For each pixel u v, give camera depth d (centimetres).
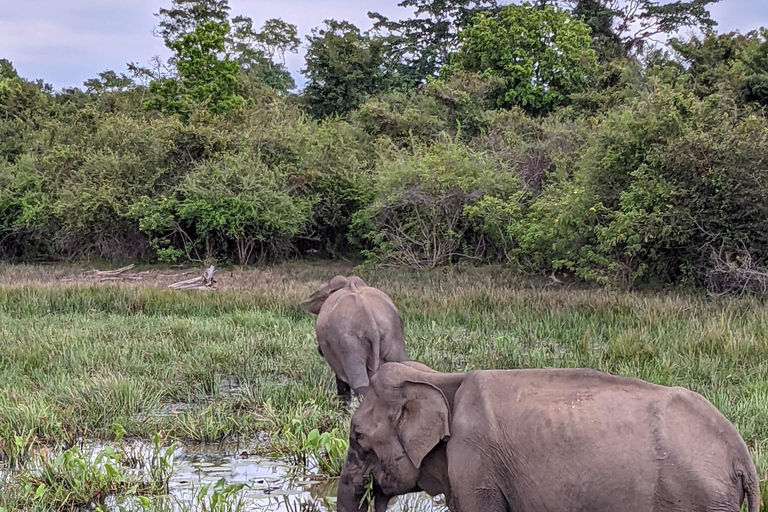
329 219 2611
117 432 761
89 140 2825
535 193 2244
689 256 1662
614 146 1747
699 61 2941
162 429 845
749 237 1596
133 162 2558
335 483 707
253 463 762
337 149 2656
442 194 2128
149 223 2411
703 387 917
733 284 1594
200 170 2458
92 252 2661
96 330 1312
